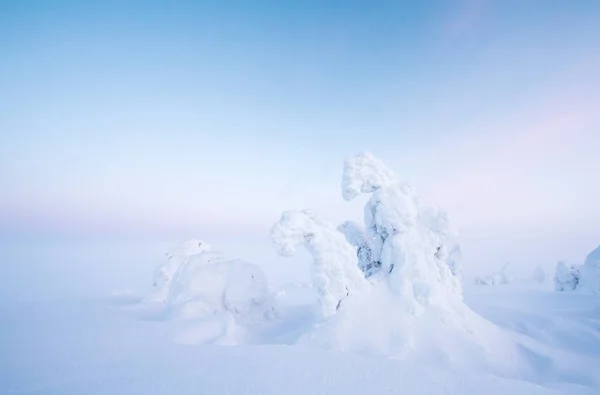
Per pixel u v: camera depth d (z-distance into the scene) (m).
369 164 13.62
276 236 11.90
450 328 10.96
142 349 7.21
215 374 5.68
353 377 5.59
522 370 9.99
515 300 23.39
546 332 14.18
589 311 18.14
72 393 4.99
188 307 12.34
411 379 5.53
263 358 6.50
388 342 10.31
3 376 5.66
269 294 15.17
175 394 4.91
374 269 14.13
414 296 11.84
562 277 29.67
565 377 9.65
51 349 7.22
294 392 5.00
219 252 17.08
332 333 10.54
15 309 13.45
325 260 11.80
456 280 13.40
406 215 12.93
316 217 12.51
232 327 10.96
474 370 9.63
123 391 5.02
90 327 9.36
